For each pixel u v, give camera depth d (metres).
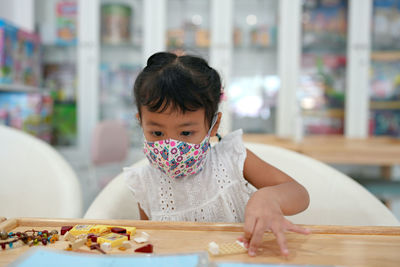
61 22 2.81
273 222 0.48
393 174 2.64
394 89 2.73
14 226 0.53
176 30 2.85
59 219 0.55
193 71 0.68
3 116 2.03
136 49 2.91
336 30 2.76
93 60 2.77
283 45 2.72
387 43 2.71
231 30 2.75
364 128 2.69
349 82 2.70
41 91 2.56
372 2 2.69
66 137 2.82
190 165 0.70
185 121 0.64
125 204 0.86
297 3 2.69
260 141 2.03
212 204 0.81
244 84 2.87
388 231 0.50
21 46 2.26
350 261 0.41
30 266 0.37
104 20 2.83
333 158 1.69
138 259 0.39
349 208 0.82
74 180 0.93
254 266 0.39
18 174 0.95
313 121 2.79
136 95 0.71
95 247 0.44
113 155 2.30
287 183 0.66
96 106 2.80
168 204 0.83
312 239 0.48
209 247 0.43
